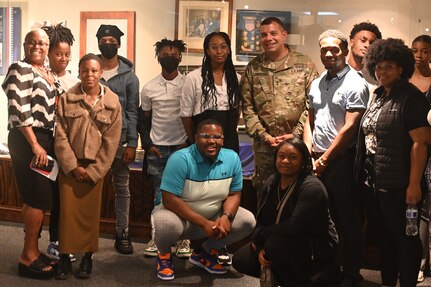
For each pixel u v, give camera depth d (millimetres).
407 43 4438
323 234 3125
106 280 3594
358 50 3910
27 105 3484
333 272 3188
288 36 4641
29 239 3613
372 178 3264
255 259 3260
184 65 4777
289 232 3055
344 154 3465
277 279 3172
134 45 4977
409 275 3160
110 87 4090
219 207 3623
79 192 3553
